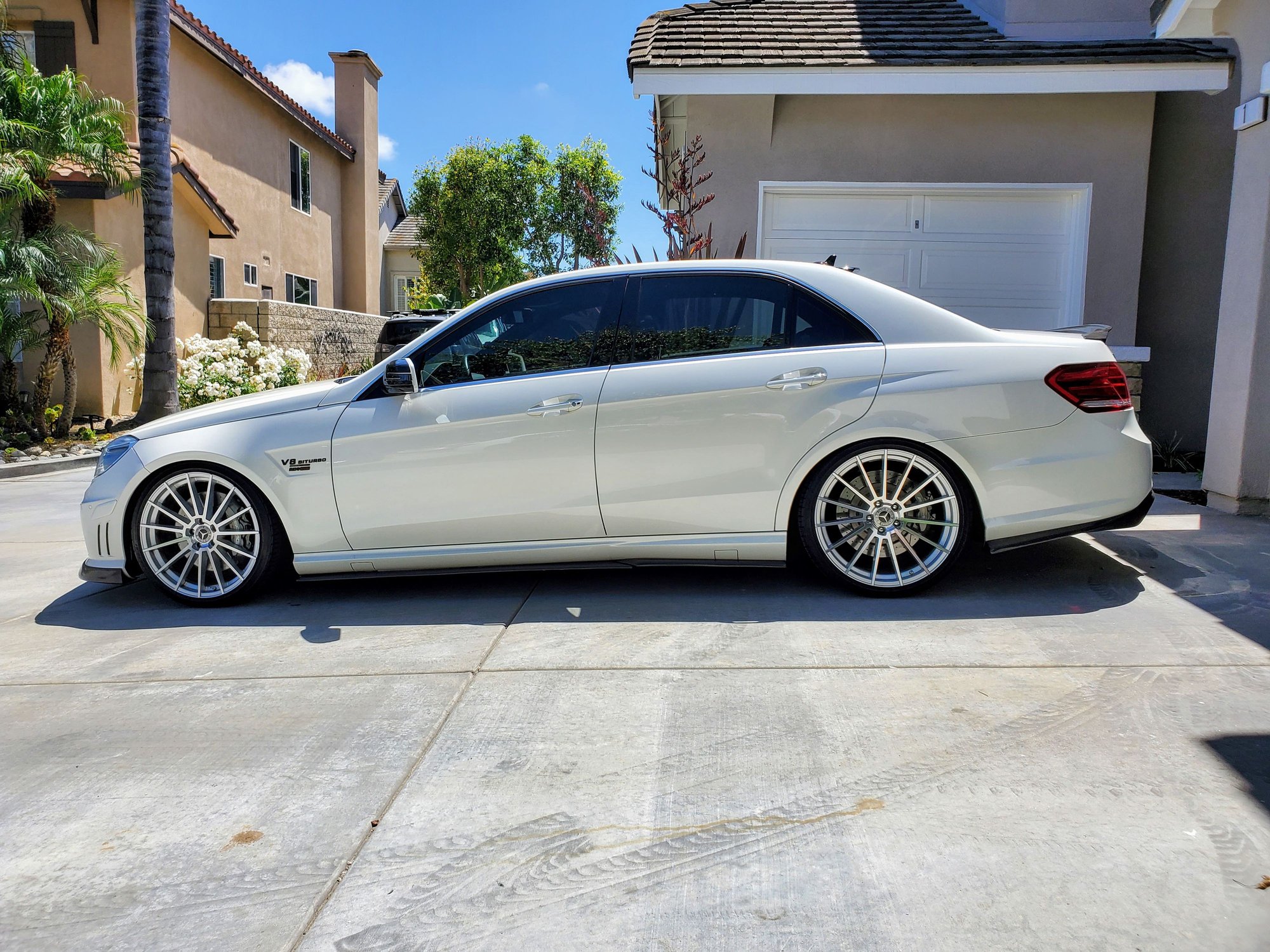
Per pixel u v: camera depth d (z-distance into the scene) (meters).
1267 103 5.54
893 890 2.16
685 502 4.27
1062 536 4.19
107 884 2.29
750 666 3.53
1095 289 8.18
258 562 4.50
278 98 20.17
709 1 9.66
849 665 3.50
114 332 11.52
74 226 12.39
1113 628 3.85
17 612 4.65
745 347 4.32
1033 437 4.12
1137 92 7.83
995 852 2.29
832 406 4.15
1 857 2.42
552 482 4.30
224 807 2.62
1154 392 8.61
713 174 8.27
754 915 2.09
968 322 4.31
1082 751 2.78
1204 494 6.70
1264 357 5.73
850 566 4.29
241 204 19.20
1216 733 2.88
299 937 2.07
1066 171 8.10
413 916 2.13
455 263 27.58
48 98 11.11
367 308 26.22
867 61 7.71
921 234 8.33
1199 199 8.39
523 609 4.34
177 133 16.45
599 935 2.05
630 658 3.66
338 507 4.40
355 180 25.69
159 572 4.53
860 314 4.29
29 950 2.06
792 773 2.71
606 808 2.56
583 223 26.86
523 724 3.09
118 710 3.31
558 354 4.41
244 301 16.06
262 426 4.44
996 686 3.27
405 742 2.99
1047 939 1.98
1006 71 7.64
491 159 27.08
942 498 4.20
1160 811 2.45
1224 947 1.94
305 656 3.80
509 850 2.38
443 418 4.33
